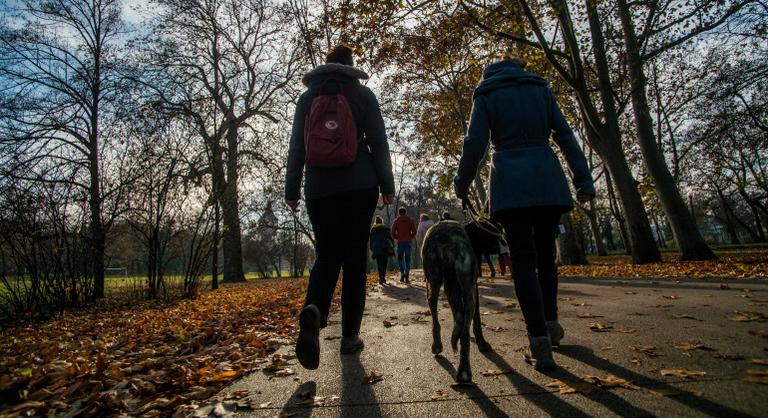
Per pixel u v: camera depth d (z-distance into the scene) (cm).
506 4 1331
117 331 653
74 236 906
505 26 1515
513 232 307
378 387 281
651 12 1412
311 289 317
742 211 5684
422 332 457
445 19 1419
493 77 330
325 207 324
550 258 343
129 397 303
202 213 1133
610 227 6512
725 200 4453
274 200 2655
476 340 353
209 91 2178
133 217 1034
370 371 319
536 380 270
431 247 313
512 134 316
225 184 1151
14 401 305
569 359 310
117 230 1064
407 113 2641
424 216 1150
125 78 1667
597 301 609
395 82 2425
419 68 2209
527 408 228
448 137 2773
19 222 808
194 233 1138
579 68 1388
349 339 375
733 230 4694
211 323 668
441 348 344
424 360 338
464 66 2103
